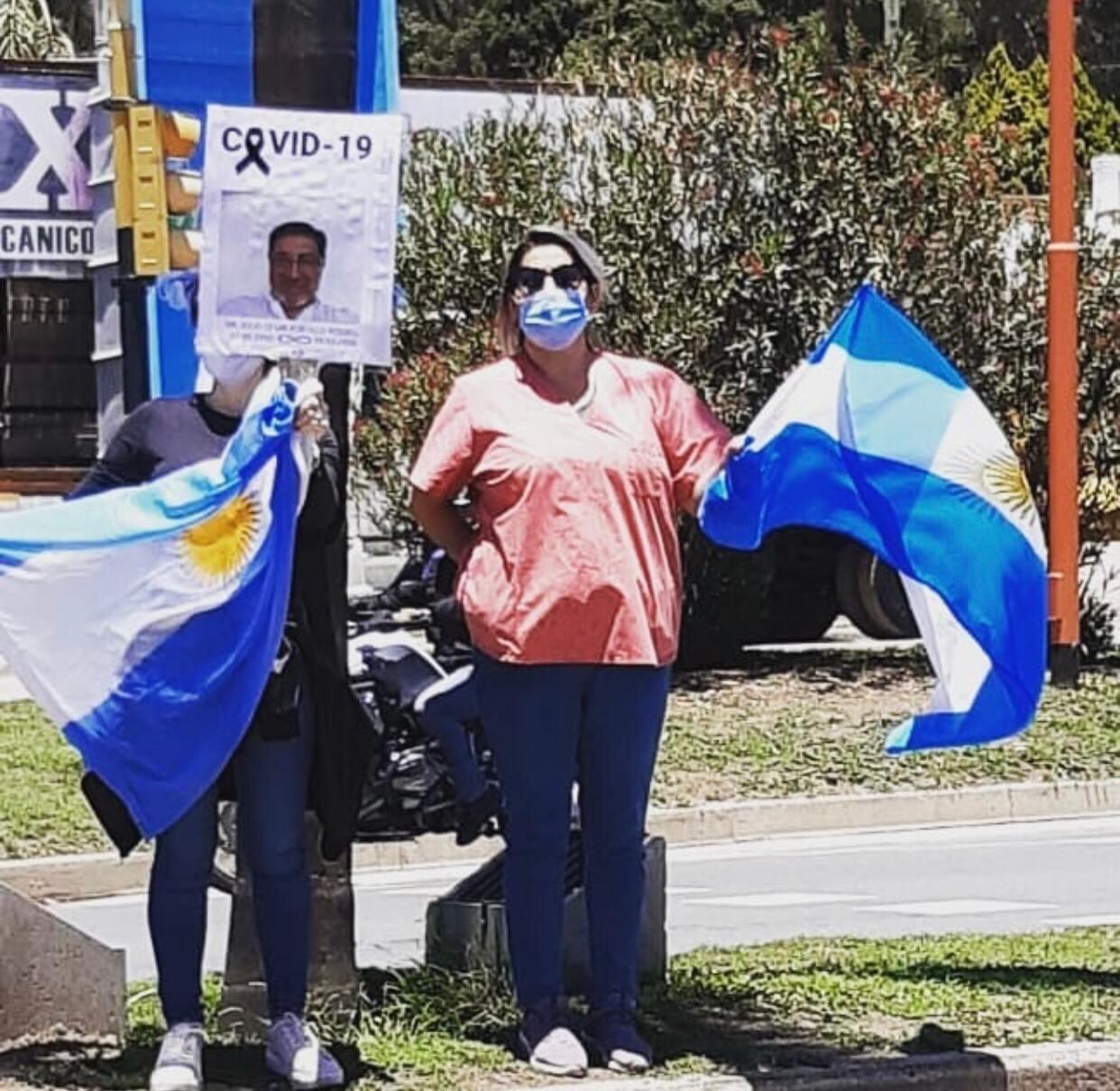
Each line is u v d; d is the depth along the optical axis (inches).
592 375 312.3
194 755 287.4
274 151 295.9
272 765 294.2
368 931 566.9
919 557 313.0
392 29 984.9
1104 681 954.7
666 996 361.7
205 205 294.2
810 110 975.6
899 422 314.8
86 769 301.4
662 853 377.4
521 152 982.4
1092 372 1010.1
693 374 950.4
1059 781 800.9
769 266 956.6
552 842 311.0
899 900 613.0
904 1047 325.4
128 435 298.5
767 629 1120.2
